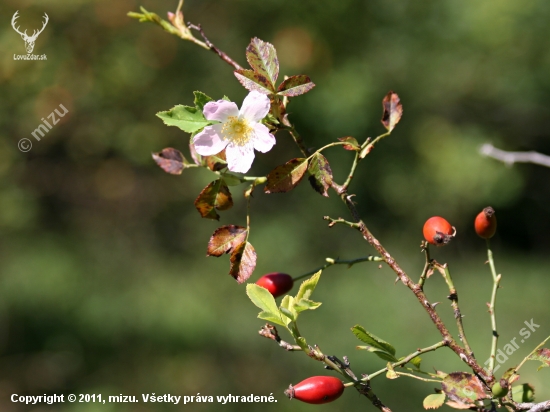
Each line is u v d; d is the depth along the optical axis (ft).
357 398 17.01
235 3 27.32
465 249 31.14
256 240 27.96
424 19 28.30
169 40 26.50
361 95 27.25
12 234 26.05
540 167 33.32
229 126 5.16
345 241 28.91
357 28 27.91
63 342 21.09
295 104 27.20
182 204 29.01
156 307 23.62
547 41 28.68
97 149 27.32
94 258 26.73
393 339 21.79
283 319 4.96
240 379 19.17
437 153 29.43
